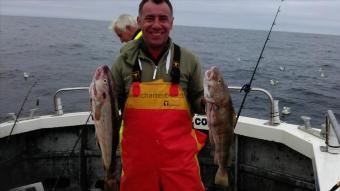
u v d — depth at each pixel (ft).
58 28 399.03
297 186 12.01
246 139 13.20
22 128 13.33
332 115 9.12
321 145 10.33
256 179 13.10
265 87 69.10
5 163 13.16
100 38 243.40
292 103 54.44
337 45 307.78
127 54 8.41
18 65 92.79
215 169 13.78
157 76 8.24
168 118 8.18
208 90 8.51
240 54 152.46
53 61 104.06
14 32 274.16
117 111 8.39
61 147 14.32
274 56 153.38
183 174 8.25
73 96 52.49
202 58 123.03
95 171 14.39
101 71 8.20
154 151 8.19
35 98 53.78
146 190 8.36
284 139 11.91
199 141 8.88
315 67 113.50
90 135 14.24
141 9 8.19
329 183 8.09
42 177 14.33
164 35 8.11
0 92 57.41
